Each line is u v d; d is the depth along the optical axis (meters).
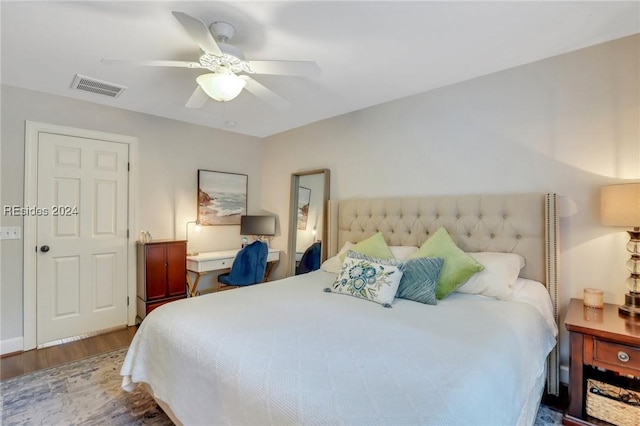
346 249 2.96
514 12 1.71
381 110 3.16
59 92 2.85
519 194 2.31
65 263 2.97
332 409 0.93
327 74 2.48
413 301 2.01
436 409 0.92
